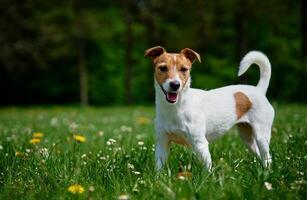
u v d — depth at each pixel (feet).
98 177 15.64
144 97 108.99
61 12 87.92
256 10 81.35
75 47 95.45
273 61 96.89
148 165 17.38
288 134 23.49
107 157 18.10
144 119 40.93
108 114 53.57
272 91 97.96
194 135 16.98
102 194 14.16
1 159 18.24
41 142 24.41
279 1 81.35
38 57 95.09
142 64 107.55
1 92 109.40
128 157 17.98
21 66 97.09
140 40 98.37
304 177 14.88
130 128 32.35
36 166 17.25
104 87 106.32
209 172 15.38
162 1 88.02
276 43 96.07
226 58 100.83
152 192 13.79
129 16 88.63
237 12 82.17
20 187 15.14
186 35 91.56
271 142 22.22
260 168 15.60
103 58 105.70
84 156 19.16
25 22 93.04
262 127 19.08
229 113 18.38
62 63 105.70
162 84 16.62
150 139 23.36
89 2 93.40
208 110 17.83
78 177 15.89
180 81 16.25
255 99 19.17
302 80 85.66
